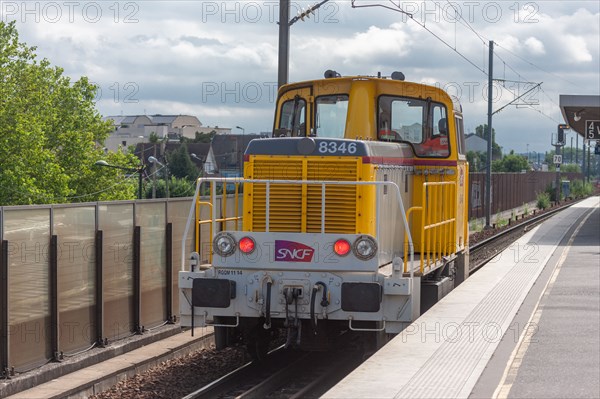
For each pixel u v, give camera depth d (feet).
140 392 37.29
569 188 311.27
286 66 64.39
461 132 49.52
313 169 38.50
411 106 44.91
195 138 484.33
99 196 190.19
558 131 177.17
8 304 35.99
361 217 37.83
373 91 43.73
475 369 30.25
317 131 44.39
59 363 39.01
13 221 36.70
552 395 27.40
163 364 43.24
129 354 42.80
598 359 32.89
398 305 36.17
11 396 33.91
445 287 47.16
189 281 37.06
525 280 57.26
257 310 36.81
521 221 158.10
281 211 38.63
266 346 42.04
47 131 186.50
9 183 160.45
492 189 180.34
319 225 38.27
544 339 36.96
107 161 194.08
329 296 36.32
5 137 164.35
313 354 44.45
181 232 51.98
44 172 168.14
